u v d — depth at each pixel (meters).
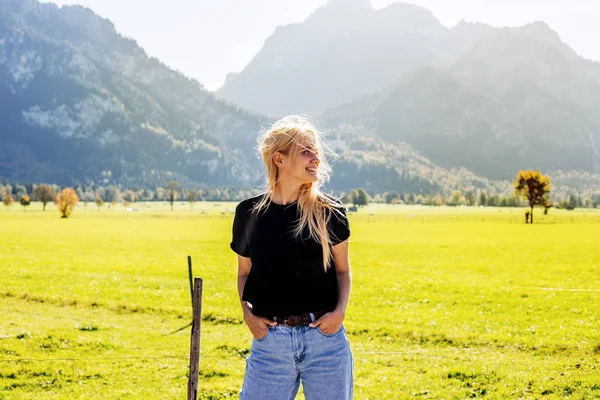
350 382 5.10
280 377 4.95
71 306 21.89
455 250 47.28
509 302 23.02
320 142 5.15
